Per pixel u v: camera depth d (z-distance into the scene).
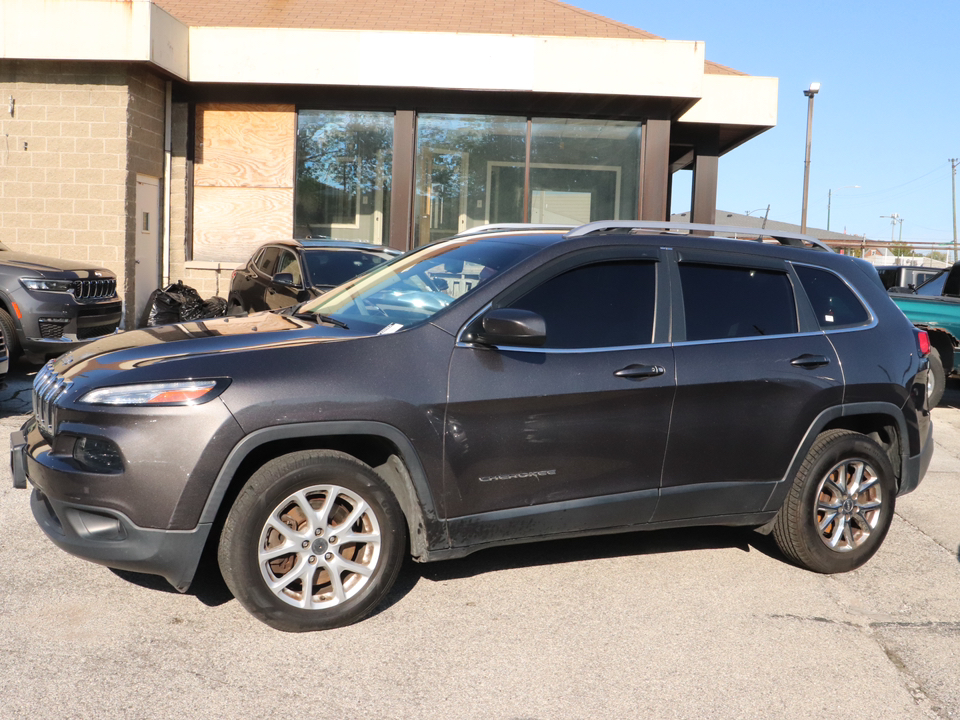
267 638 3.78
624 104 14.99
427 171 15.21
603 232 4.53
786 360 4.61
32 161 13.64
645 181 15.16
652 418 4.30
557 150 15.21
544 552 4.98
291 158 15.16
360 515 3.89
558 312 4.23
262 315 4.87
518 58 14.27
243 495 3.68
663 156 15.12
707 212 17.38
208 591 4.24
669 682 3.54
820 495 4.75
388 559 3.93
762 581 4.68
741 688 3.51
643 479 4.33
